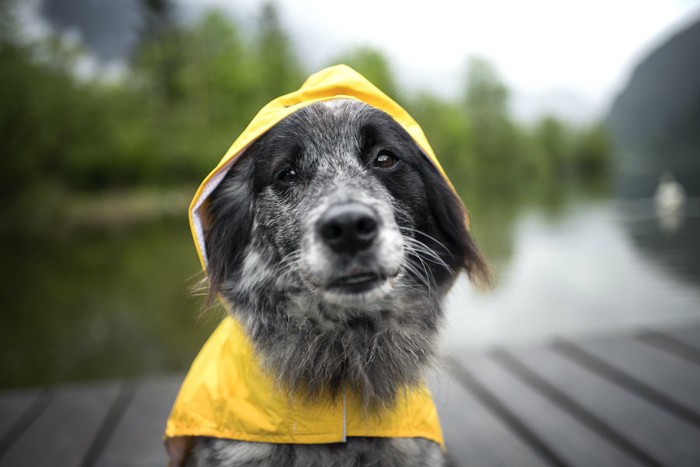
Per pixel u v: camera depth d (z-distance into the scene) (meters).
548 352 0.64
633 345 0.64
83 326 1.20
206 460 0.30
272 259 0.34
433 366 0.35
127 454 0.43
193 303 1.39
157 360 0.99
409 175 0.36
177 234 3.03
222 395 0.30
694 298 1.27
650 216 3.05
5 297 1.51
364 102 0.37
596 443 0.43
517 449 0.43
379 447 0.30
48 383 0.88
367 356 0.32
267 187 0.35
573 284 1.43
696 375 0.55
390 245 0.29
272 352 0.31
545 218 3.10
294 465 0.29
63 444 0.45
